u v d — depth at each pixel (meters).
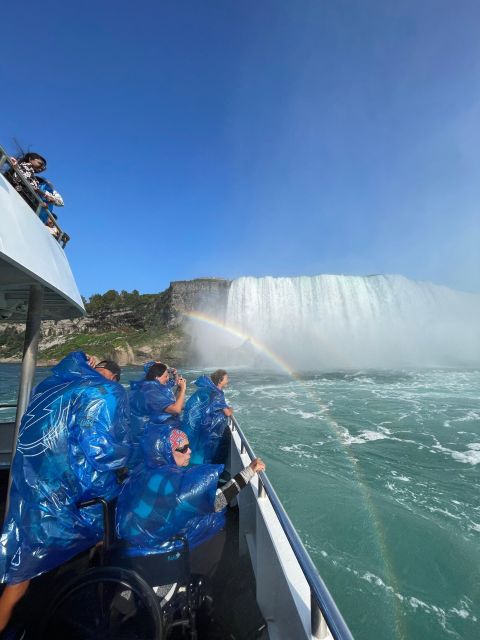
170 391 3.73
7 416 18.34
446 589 4.73
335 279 45.47
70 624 1.85
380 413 15.59
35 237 2.75
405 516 6.55
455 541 5.77
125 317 72.25
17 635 2.09
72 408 2.13
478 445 10.87
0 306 3.71
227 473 4.54
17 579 2.00
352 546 5.65
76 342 67.00
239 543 3.29
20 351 68.06
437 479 8.30
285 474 8.61
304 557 1.61
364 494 7.49
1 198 2.34
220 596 2.63
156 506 2.12
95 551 2.61
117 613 1.84
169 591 2.14
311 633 1.55
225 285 57.69
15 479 2.09
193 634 2.07
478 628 4.14
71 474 2.07
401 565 5.20
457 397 19.33
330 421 14.29
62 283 3.12
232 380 31.38
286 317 45.22
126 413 2.38
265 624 2.27
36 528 2.01
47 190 4.18
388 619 4.25
